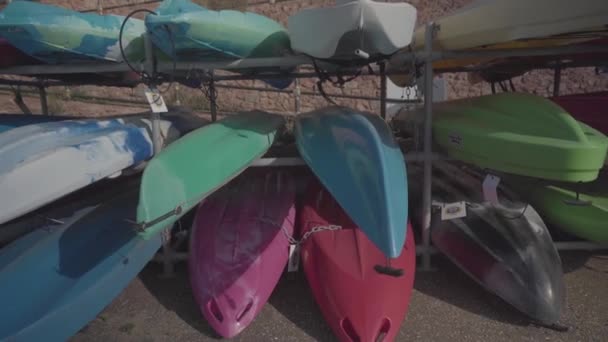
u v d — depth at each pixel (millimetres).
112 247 2797
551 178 2691
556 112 2832
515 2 2803
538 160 2719
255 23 3463
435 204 3432
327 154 3045
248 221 3283
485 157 3057
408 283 2787
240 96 10594
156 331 2672
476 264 2924
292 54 3820
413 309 2850
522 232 3018
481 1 3662
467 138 3191
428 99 3234
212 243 3053
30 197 2432
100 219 3104
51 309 2303
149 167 2521
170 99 9875
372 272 2715
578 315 2736
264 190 3902
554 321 2574
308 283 3109
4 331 2197
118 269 2609
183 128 4496
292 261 3156
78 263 2678
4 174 2381
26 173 2439
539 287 2611
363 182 2611
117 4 10898
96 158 2877
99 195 3760
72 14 3299
